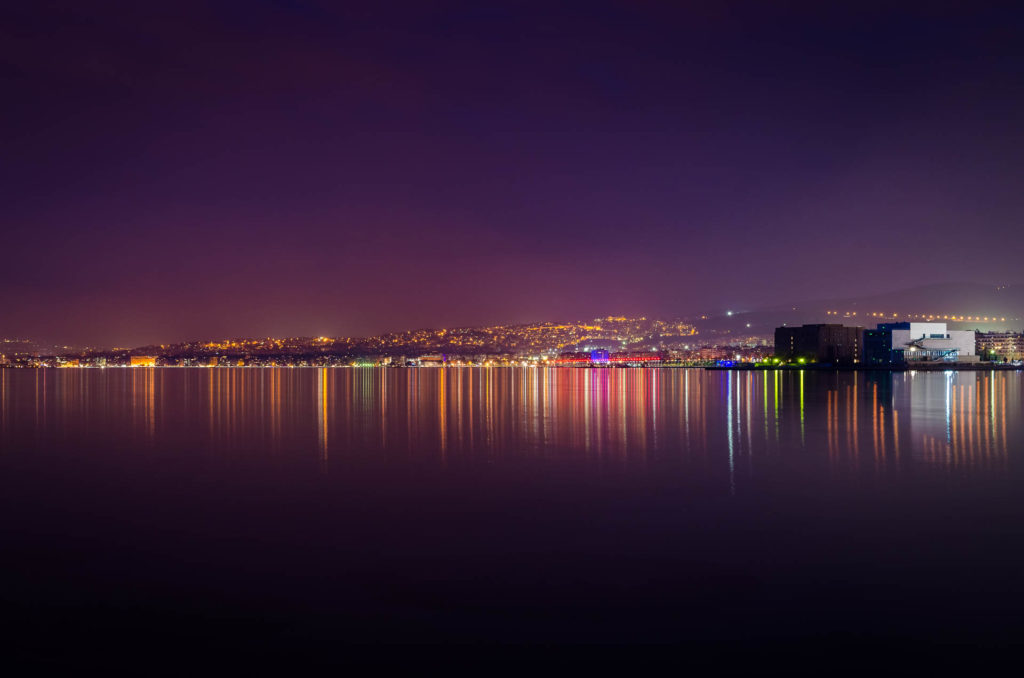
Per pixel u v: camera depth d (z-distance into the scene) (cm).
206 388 9744
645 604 1140
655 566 1323
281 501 1914
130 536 1558
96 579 1276
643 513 1745
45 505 1875
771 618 1081
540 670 930
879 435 3403
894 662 944
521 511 1780
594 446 3055
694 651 978
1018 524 1602
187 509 1820
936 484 2097
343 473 2367
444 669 934
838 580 1237
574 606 1134
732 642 1005
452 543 1488
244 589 1220
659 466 2483
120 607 1145
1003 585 1206
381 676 919
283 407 5678
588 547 1452
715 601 1148
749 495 1950
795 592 1183
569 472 2366
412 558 1385
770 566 1316
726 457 2686
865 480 2170
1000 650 973
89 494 2020
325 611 1123
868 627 1047
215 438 3422
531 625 1066
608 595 1179
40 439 3394
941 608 1112
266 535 1562
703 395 7438
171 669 941
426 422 4253
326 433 3641
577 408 5466
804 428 3769
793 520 1655
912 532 1537
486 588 1216
